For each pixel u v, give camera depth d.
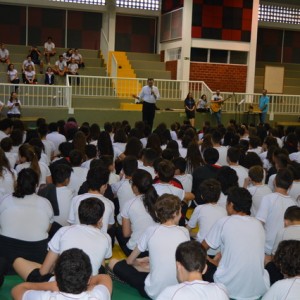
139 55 19.95
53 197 4.67
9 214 3.99
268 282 3.77
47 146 7.80
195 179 5.91
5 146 6.56
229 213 3.84
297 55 23.19
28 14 19.70
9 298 3.84
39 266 3.71
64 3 19.70
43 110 15.53
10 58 18.17
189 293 2.49
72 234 3.33
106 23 20.20
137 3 20.41
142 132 9.01
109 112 16.28
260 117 17.19
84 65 18.67
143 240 3.69
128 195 5.00
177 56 18.97
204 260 2.56
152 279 3.58
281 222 4.41
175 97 18.16
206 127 10.52
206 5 18.34
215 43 18.61
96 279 2.89
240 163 6.75
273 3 22.28
